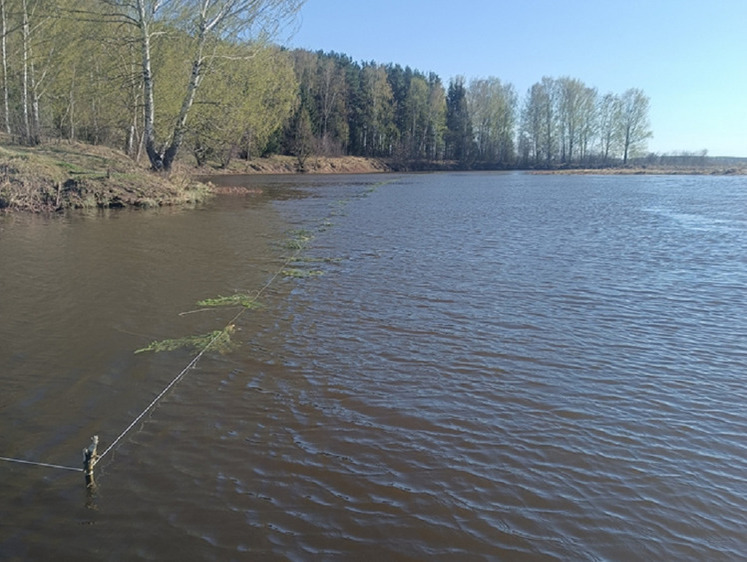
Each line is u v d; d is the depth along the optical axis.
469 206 26.50
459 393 5.86
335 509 4.02
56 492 4.16
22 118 28.78
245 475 4.41
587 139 100.12
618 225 19.45
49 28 28.23
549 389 5.99
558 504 4.12
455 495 4.20
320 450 4.78
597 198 32.44
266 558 3.55
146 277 10.33
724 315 8.66
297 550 3.62
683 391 5.99
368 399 5.71
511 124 103.56
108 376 6.11
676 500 4.19
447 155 100.25
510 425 5.23
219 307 8.68
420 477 4.42
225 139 35.28
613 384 6.14
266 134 47.94
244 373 6.28
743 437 5.09
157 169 26.22
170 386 5.92
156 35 26.38
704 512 4.07
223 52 27.42
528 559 3.59
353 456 4.69
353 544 3.69
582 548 3.69
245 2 26.53
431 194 34.84
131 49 27.31
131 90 29.39
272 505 4.05
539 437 5.03
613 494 4.25
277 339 7.36
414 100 94.06
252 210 22.20
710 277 11.24
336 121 85.25
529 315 8.56
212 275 10.71
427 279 10.80
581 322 8.26
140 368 6.34
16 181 18.73
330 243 14.84
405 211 23.72
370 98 90.12
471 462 4.63
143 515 3.93
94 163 24.25
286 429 5.11
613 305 9.18
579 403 5.68
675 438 5.05
